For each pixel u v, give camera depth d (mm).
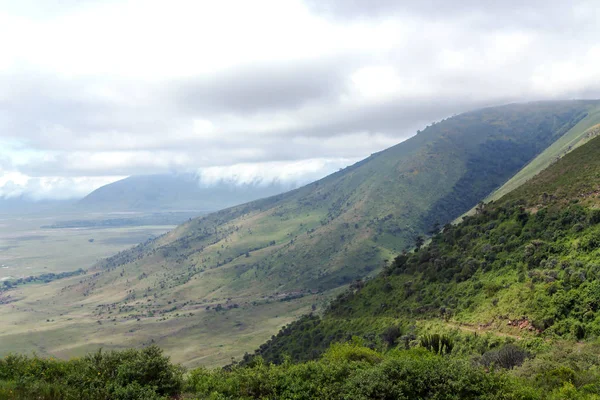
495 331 49562
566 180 73938
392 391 15047
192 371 18984
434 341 40406
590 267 48594
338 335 79000
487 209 86562
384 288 87438
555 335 43344
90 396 14453
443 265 76000
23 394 14164
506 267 61844
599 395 18672
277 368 18234
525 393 15914
